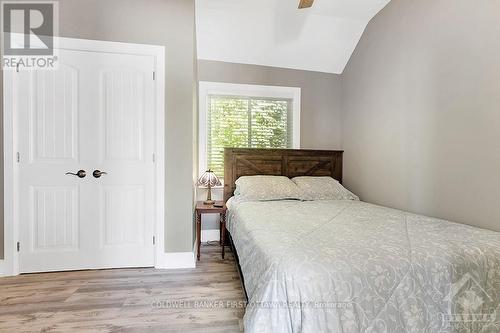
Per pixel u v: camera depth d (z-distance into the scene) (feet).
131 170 7.91
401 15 8.58
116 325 5.09
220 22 9.59
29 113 7.34
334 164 11.78
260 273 4.12
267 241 4.57
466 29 6.53
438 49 7.29
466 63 6.54
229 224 8.73
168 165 7.99
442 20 7.16
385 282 3.47
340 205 8.53
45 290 6.47
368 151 10.27
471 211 6.44
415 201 8.09
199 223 8.94
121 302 5.93
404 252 3.91
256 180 9.94
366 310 3.33
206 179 9.76
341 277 3.39
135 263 7.97
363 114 10.55
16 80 7.25
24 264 7.38
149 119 7.97
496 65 5.87
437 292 3.63
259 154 10.94
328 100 12.00
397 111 8.80
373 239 4.57
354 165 11.13
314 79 11.82
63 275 7.34
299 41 10.57
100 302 5.92
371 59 10.07
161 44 7.91
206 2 8.87
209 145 11.01
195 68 9.45
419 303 3.53
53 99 7.45
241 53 10.75
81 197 7.65
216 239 10.96
